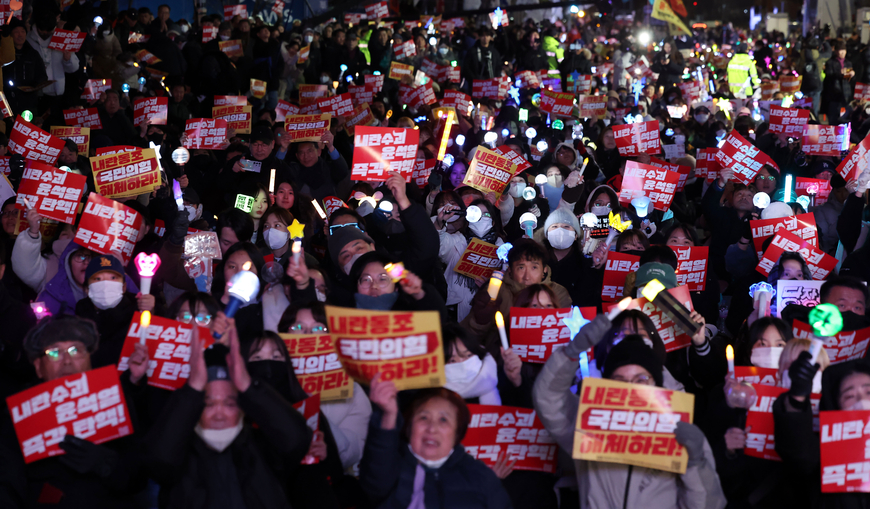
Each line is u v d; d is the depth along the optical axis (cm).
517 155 931
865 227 703
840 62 2189
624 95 1958
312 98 1433
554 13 3569
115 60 1431
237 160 902
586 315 466
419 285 416
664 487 346
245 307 480
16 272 576
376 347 314
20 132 806
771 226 712
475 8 2934
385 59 1969
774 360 428
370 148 596
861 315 480
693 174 1177
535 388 347
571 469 396
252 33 1644
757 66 2831
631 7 3912
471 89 2008
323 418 376
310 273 515
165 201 727
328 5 2552
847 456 330
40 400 329
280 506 333
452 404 331
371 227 648
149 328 404
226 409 326
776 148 1237
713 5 4634
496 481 333
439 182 941
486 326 523
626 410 333
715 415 397
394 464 319
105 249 568
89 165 907
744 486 384
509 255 565
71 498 330
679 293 505
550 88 2008
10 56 1142
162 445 305
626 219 736
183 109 1367
